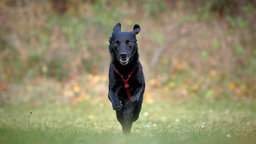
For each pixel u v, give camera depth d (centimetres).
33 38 2089
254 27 2161
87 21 2153
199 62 1995
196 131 905
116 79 904
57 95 1805
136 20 2177
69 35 2109
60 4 2262
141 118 1307
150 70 1961
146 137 789
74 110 1582
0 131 824
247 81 1888
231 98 1778
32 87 1862
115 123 1141
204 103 1714
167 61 1998
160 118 1319
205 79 1900
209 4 2255
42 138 754
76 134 805
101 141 735
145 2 2255
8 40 2075
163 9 2256
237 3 2256
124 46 884
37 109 1611
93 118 1326
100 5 2233
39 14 2180
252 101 1733
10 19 2148
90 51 2038
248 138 799
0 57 2014
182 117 1327
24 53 2025
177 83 1891
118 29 947
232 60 2000
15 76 1930
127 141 739
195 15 2214
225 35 2123
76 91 1823
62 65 1977
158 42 2066
